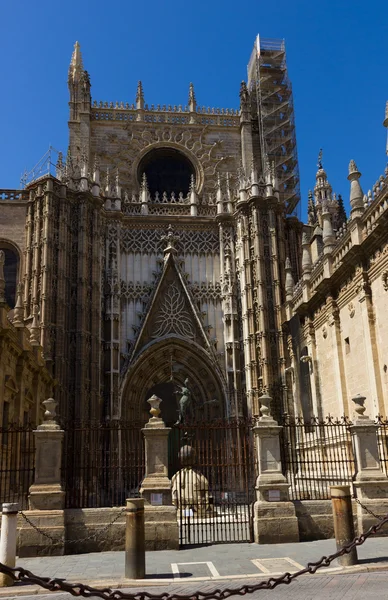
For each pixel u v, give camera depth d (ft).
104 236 144.87
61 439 56.85
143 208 150.41
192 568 44.29
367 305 84.17
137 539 41.75
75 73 160.76
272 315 137.49
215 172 161.38
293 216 151.94
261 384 132.67
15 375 84.38
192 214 152.35
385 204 77.30
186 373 144.36
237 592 26.30
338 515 43.52
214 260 150.71
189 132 162.91
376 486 57.00
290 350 131.54
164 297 145.07
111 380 133.18
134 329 141.69
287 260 134.82
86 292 133.18
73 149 153.58
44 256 128.67
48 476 55.16
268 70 173.17
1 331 72.28
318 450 99.45
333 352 99.55
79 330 128.88
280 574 40.65
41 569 45.37
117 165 157.28
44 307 125.08
